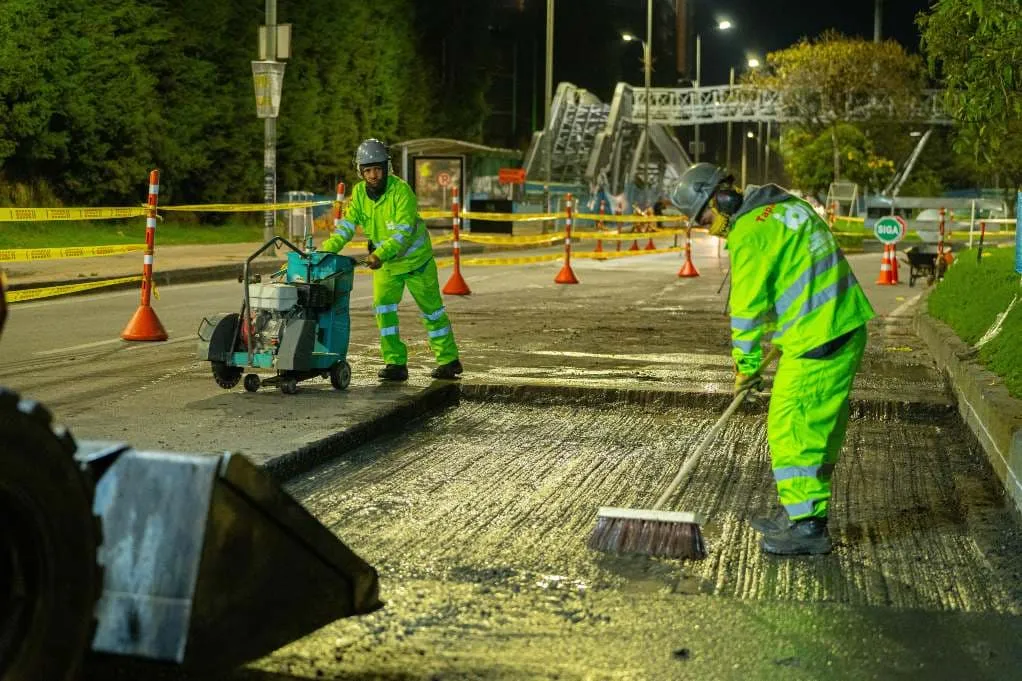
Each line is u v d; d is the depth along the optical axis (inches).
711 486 266.7
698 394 356.8
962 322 459.5
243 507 136.8
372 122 1879.9
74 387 348.8
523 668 159.3
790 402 214.5
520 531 226.2
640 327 551.2
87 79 1214.9
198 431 283.7
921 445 313.6
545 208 1715.1
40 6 1136.2
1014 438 249.1
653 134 2854.3
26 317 547.2
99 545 128.0
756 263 212.1
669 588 193.9
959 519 241.4
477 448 300.0
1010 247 987.9
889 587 196.9
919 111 2345.0
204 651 133.3
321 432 285.1
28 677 119.5
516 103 3216.0
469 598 187.0
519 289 773.9
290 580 144.8
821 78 2274.9
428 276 366.3
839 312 213.3
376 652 163.3
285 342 331.0
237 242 1272.1
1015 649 169.5
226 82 1492.4
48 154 1176.8
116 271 789.9
